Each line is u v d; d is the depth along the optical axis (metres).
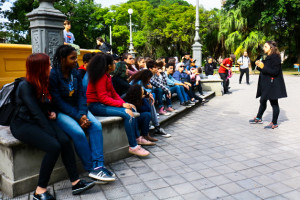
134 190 2.89
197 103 8.41
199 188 2.94
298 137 4.93
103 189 2.92
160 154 4.07
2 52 5.27
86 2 31.41
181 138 4.93
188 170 3.44
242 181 3.11
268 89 5.46
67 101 3.05
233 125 5.93
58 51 2.87
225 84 10.94
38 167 2.88
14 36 19.66
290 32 28.70
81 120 2.97
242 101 9.26
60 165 3.11
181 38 36.91
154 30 37.91
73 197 2.73
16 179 2.72
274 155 4.00
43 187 2.61
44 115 2.58
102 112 3.67
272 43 5.39
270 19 24.25
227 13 27.83
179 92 7.09
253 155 4.00
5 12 19.95
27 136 2.53
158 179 3.17
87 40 35.03
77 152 2.92
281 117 6.67
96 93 3.71
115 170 3.46
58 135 2.67
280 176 3.25
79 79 3.13
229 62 10.81
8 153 2.72
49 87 2.89
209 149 4.29
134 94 4.18
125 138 3.95
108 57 3.66
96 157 3.02
